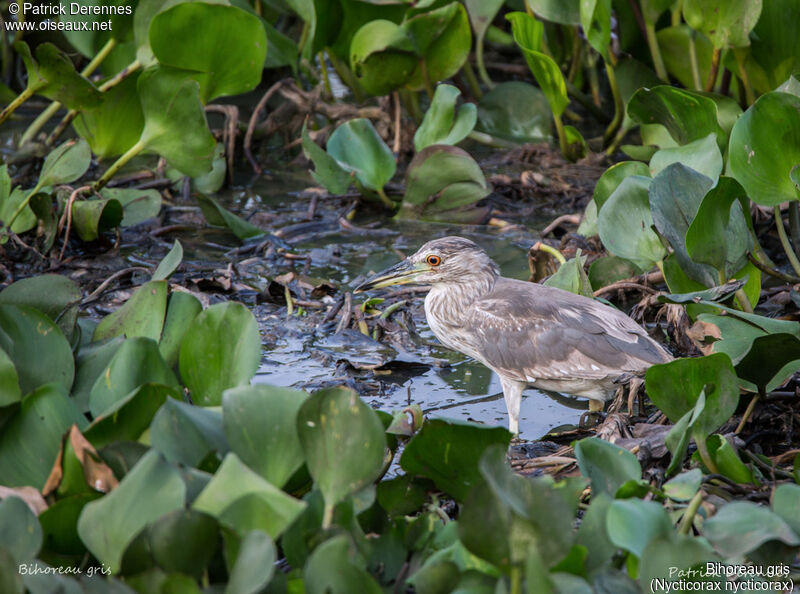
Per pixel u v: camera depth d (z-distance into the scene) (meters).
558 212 15.71
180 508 5.74
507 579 5.86
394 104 17.80
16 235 13.45
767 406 9.44
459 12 15.64
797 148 10.52
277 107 19.95
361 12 17.11
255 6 19.17
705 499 7.80
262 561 5.53
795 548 6.48
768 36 14.17
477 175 14.99
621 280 12.38
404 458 7.12
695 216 9.62
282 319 12.33
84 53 15.50
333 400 6.43
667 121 12.93
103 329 9.20
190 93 12.85
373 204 16.06
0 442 6.95
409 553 6.81
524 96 19.03
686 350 10.70
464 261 11.17
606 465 7.34
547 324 10.53
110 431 6.95
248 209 15.94
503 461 5.93
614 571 6.13
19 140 17.88
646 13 16.91
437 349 11.86
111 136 14.09
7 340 7.96
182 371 8.23
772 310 11.67
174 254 9.66
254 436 6.58
